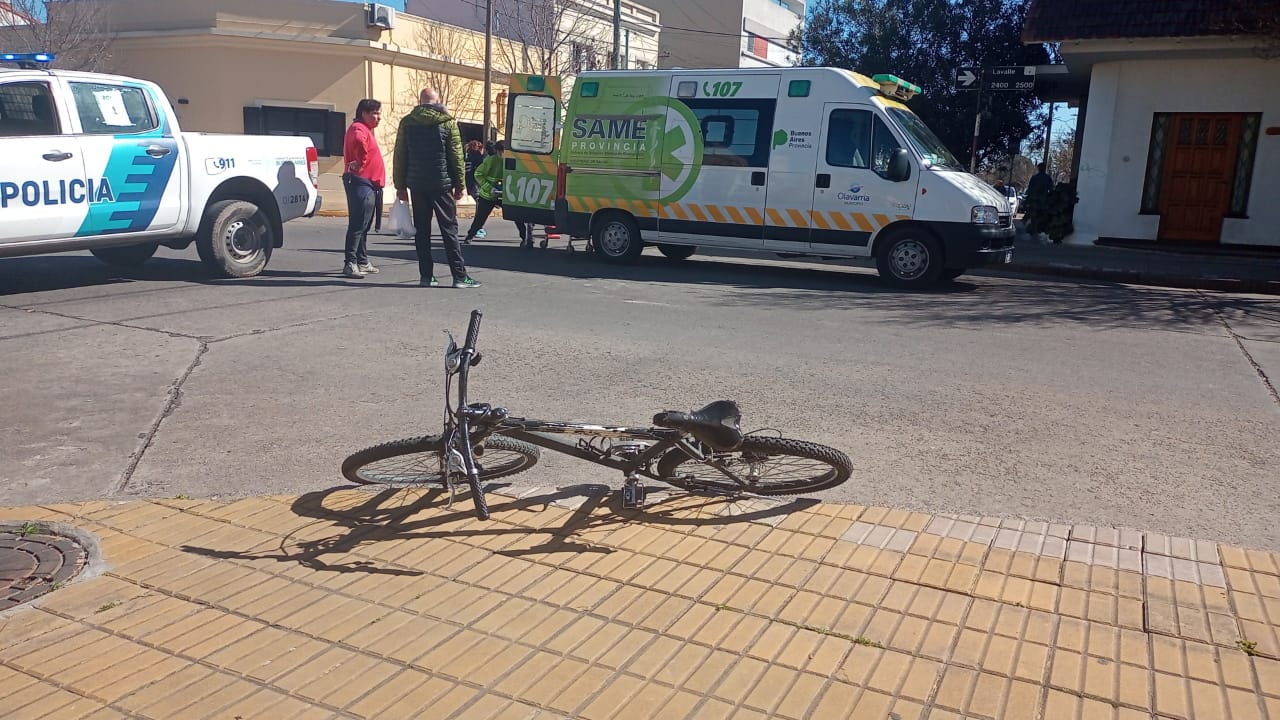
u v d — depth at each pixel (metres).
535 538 3.98
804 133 11.98
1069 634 3.24
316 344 7.38
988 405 6.14
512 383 6.41
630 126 12.98
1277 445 5.44
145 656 3.06
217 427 5.42
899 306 10.07
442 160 9.91
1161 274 13.06
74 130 8.92
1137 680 2.97
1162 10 15.48
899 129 11.59
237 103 25.00
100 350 7.05
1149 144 17.11
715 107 12.47
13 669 2.97
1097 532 4.09
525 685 2.93
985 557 3.83
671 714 2.79
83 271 10.83
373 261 12.42
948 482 4.74
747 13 61.50
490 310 9.01
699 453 4.15
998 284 12.35
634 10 41.22
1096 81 17.23
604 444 4.30
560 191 13.55
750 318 9.04
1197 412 6.09
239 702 2.82
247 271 10.55
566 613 3.37
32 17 25.23
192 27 24.62
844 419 5.77
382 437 5.28
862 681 2.96
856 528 4.11
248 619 3.30
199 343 7.32
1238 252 16.22
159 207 9.62
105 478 4.64
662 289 10.84
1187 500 4.56
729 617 3.34
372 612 3.36
